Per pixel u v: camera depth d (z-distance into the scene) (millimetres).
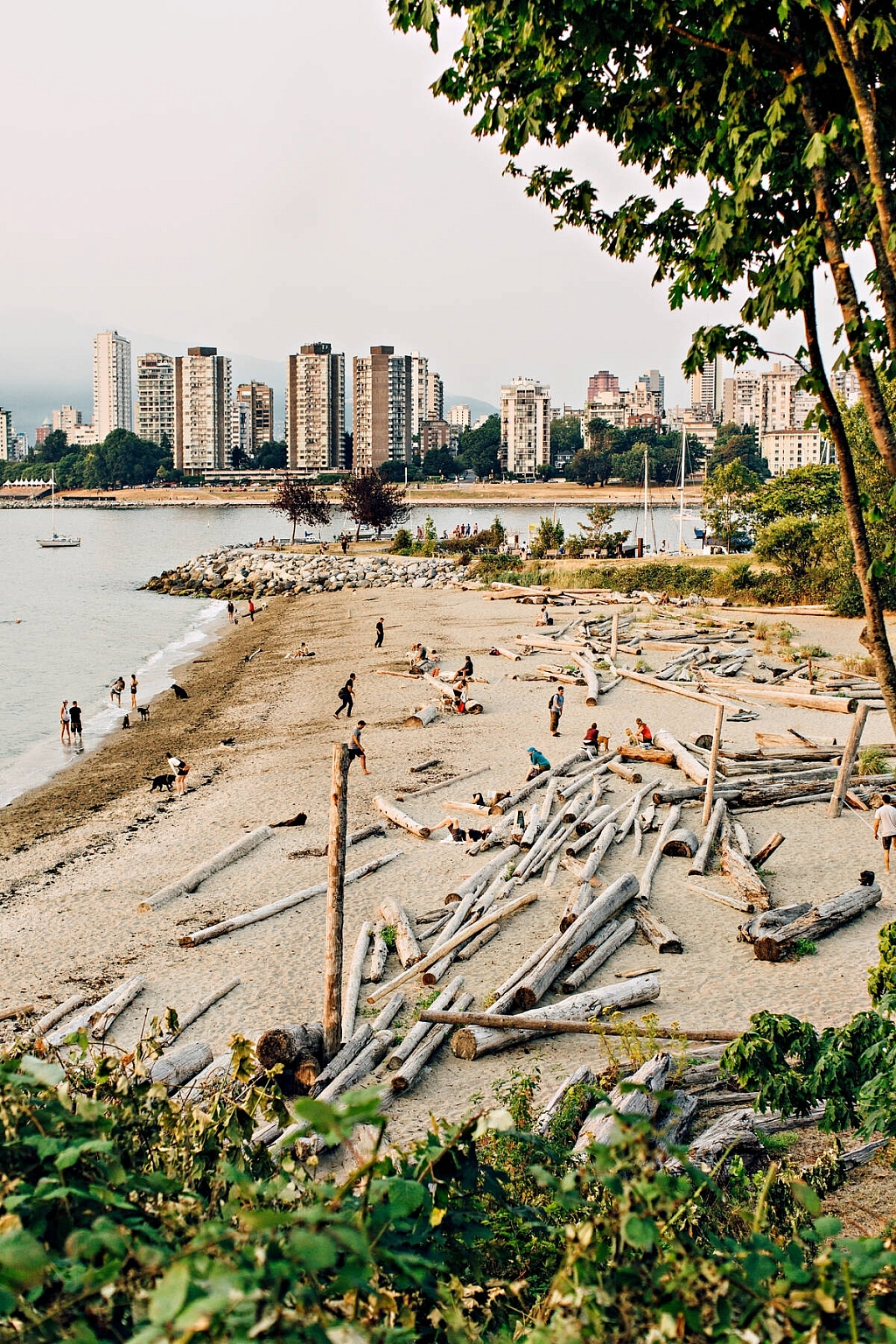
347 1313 4137
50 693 47594
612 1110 4324
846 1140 10484
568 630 51906
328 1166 11375
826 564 58938
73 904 20984
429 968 16547
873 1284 4422
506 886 19625
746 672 40438
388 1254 4105
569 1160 8656
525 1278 6254
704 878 20328
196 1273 3355
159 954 18234
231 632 66375
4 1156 4492
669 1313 3867
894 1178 9609
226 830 25359
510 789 26500
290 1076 13203
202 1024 15453
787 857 21391
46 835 26359
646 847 22094
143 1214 4617
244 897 20781
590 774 27531
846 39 7602
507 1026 14125
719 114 9320
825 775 25875
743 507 85812
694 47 9055
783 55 8414
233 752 33938
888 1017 9430
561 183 10500
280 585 84188
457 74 9977
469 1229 5297
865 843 22047
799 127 8766
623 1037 12211
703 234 9273
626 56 9344
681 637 47188
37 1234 4020
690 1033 13547
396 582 81812
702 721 32906
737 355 9781
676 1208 4613
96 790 30719
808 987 15383
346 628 61031
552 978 15789
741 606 58781
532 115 9625
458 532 105938
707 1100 11594
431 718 35219
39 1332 3615
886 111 8477
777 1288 4094
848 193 9062
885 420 8141
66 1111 4746
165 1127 5906
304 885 21172
